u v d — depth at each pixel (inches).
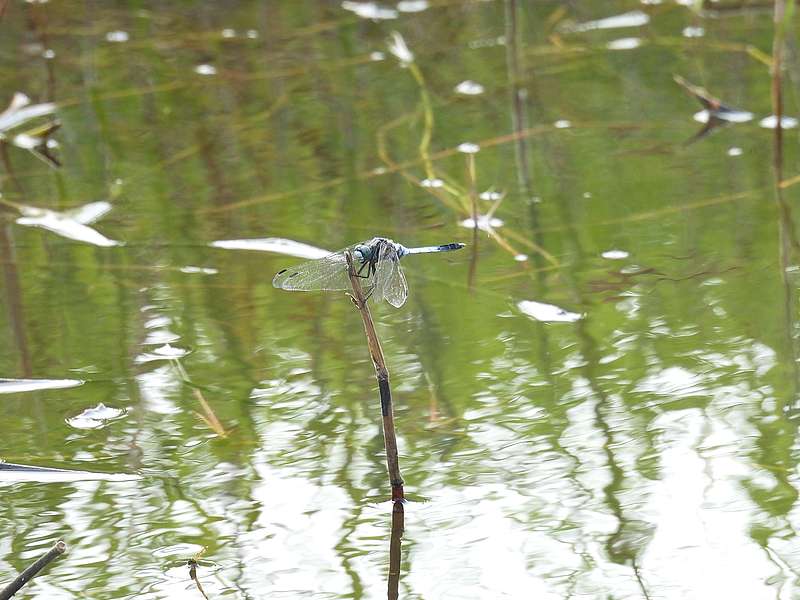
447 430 271.9
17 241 380.5
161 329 322.0
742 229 366.9
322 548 231.0
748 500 240.5
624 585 216.1
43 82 526.0
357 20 602.2
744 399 277.3
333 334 319.0
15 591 196.1
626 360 297.4
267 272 354.0
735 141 439.2
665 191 399.2
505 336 312.8
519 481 251.3
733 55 529.3
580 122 466.0
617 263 351.6
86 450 267.9
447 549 229.6
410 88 510.3
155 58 555.5
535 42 560.7
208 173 430.9
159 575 223.0
